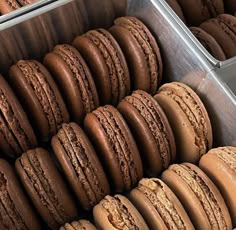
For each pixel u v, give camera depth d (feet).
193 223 0.65
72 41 0.80
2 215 0.63
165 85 0.75
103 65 0.72
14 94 0.69
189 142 0.71
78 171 0.64
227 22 0.82
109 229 0.61
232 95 0.69
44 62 0.75
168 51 0.77
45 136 0.73
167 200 0.63
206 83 0.73
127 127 0.67
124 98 0.72
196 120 0.70
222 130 0.74
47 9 0.73
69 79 0.70
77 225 0.63
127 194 0.69
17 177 0.66
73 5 0.75
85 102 0.71
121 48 0.77
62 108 0.70
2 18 0.72
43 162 0.65
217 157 0.67
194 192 0.64
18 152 0.70
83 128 0.73
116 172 0.67
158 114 0.69
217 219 0.64
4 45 0.74
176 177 0.65
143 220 0.62
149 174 0.73
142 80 0.76
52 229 0.68
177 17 0.74
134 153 0.67
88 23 0.80
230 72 0.73
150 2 0.75
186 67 0.75
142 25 0.76
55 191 0.64
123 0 0.79
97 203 0.67
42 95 0.69
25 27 0.73
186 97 0.72
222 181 0.66
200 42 0.78
